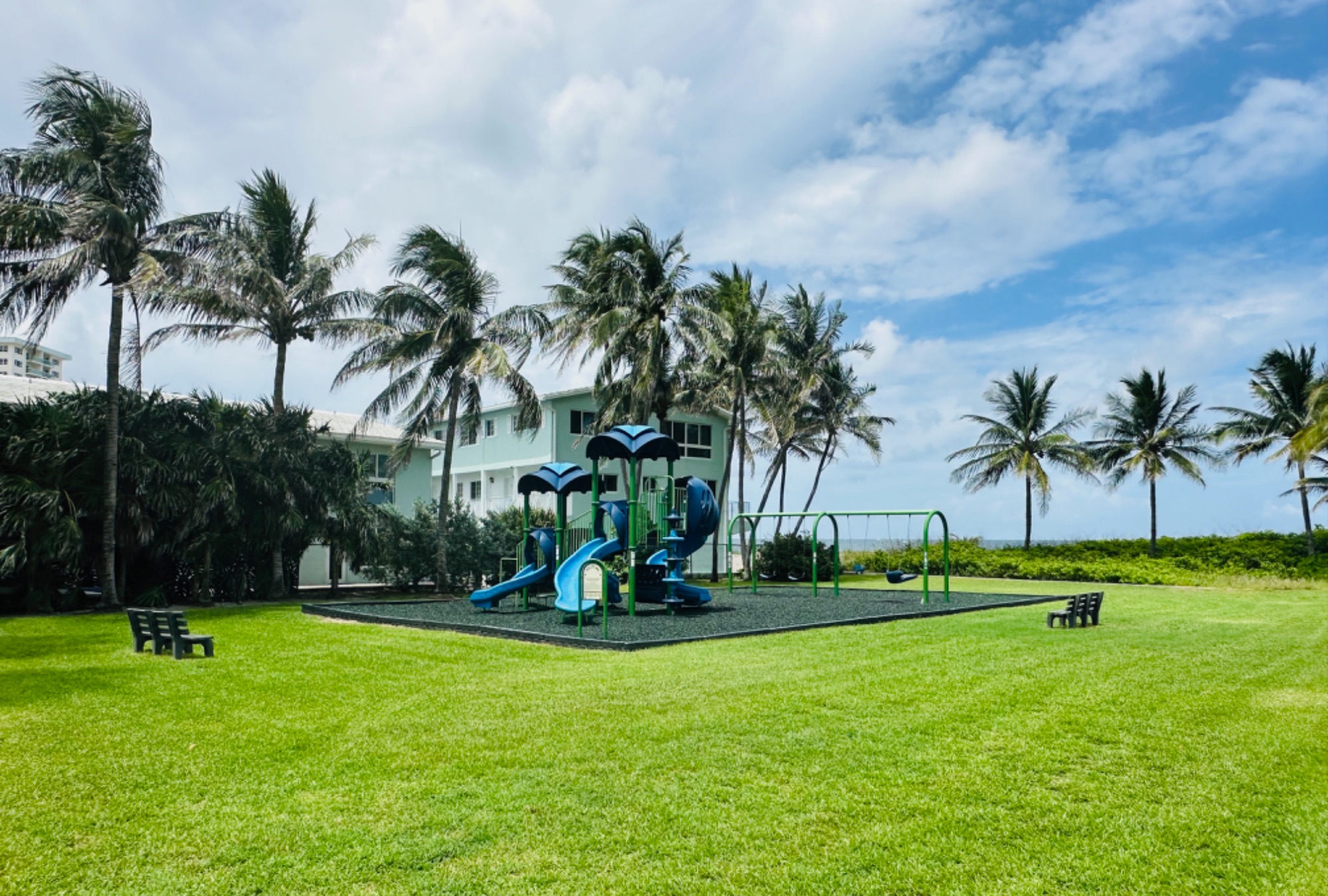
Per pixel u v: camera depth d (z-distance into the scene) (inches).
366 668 378.6
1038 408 1684.3
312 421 1171.3
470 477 1608.0
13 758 228.2
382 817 183.6
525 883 153.1
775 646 458.0
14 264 738.8
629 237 1053.2
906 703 295.9
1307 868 160.4
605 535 708.0
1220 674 366.0
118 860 161.8
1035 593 995.3
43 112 724.0
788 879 155.2
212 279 770.2
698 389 1279.5
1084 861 163.3
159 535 775.1
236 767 219.1
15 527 655.8
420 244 953.5
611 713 279.1
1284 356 1471.5
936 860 163.8
